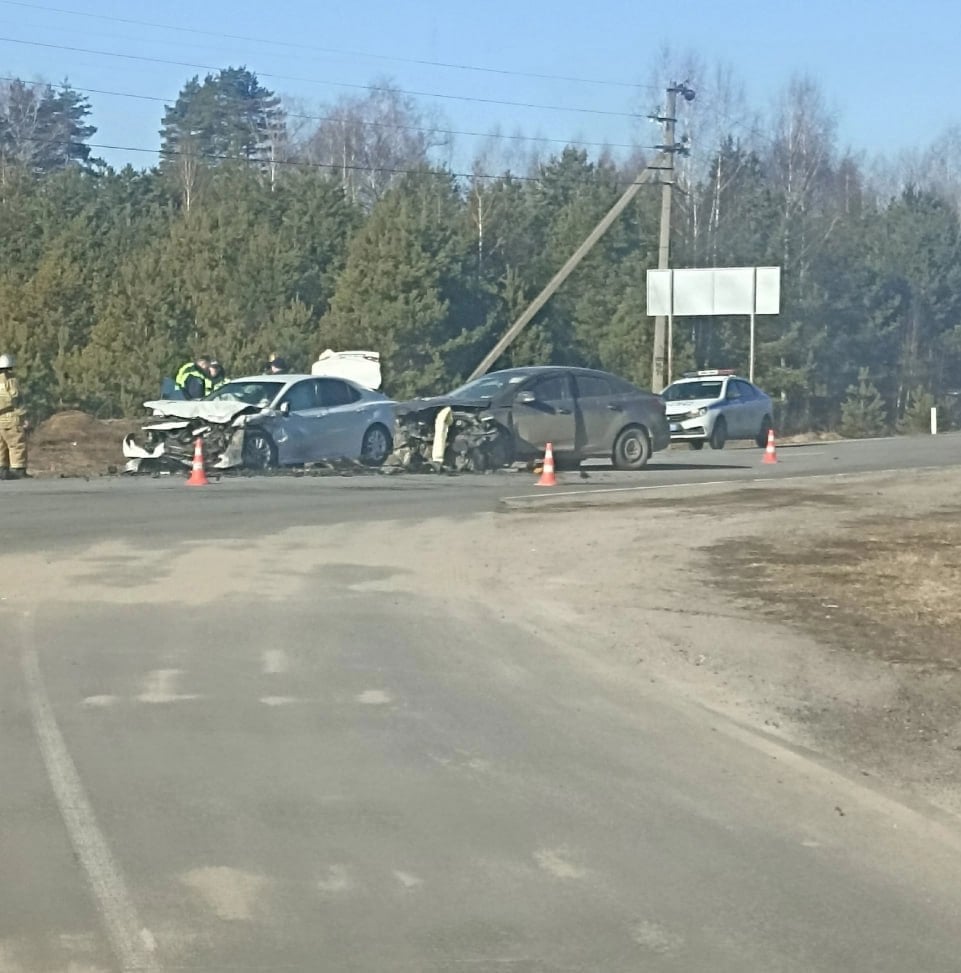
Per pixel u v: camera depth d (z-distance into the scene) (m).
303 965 5.09
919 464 27.05
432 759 7.64
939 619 11.52
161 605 11.53
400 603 11.86
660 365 48.75
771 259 67.38
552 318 62.84
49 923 5.42
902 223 77.38
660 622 11.27
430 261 52.22
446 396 24.94
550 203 74.62
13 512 17.17
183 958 5.13
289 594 12.13
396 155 85.50
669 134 47.81
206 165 82.25
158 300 45.44
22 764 7.39
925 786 7.45
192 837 6.37
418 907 5.64
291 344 46.34
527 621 11.27
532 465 25.08
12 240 50.88
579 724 8.41
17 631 10.50
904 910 5.75
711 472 24.78
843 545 15.20
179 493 19.62
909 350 75.81
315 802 6.88
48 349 43.72
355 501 19.02
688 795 7.16
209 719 8.28
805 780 7.46
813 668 9.89
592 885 5.92
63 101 101.56
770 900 5.81
